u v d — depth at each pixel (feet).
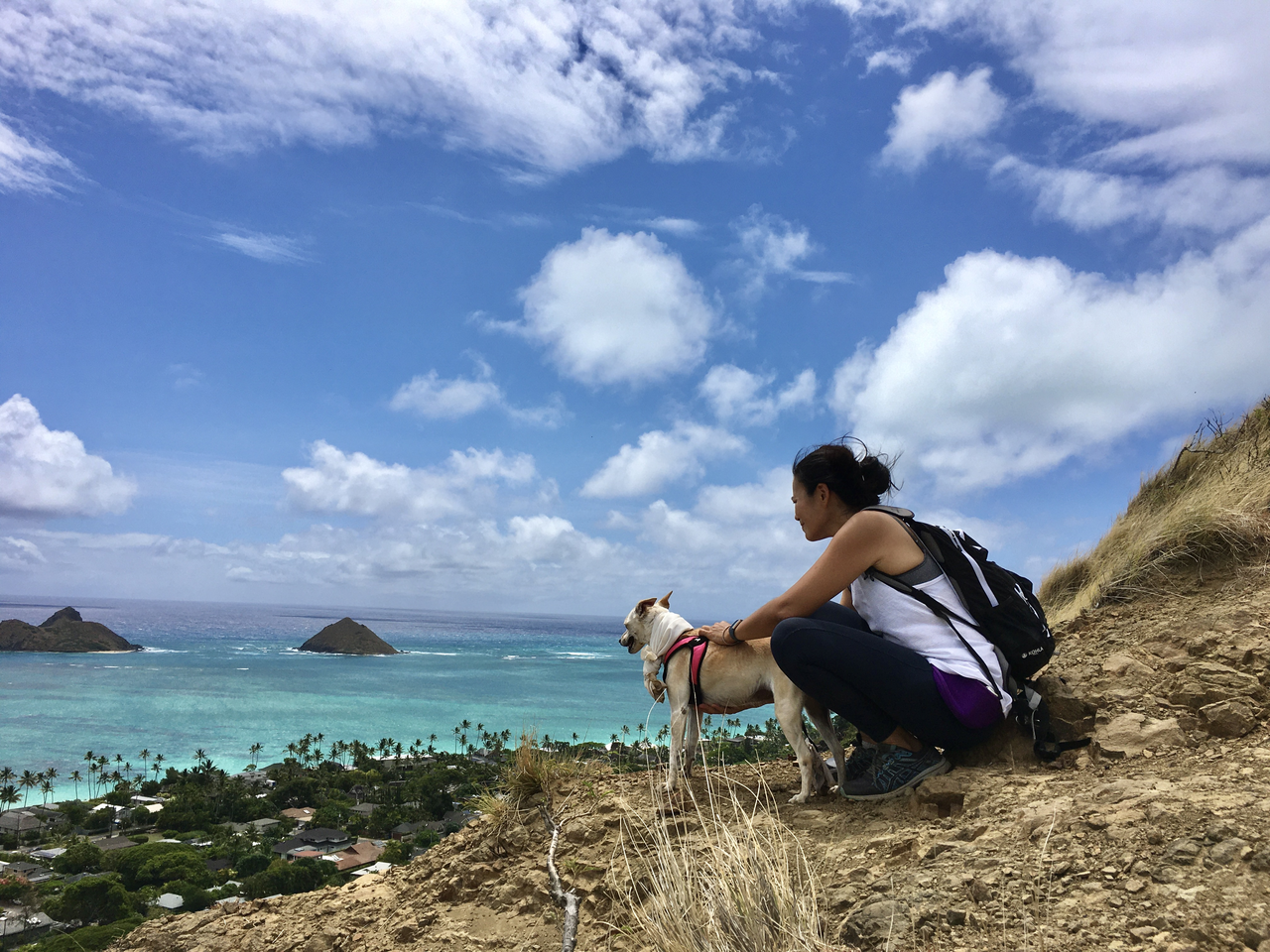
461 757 356.18
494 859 13.25
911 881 7.52
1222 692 10.43
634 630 13.80
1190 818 6.98
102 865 203.31
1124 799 7.91
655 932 7.71
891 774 10.46
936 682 9.70
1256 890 5.75
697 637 12.55
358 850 213.66
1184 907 5.84
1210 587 15.84
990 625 9.95
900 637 10.21
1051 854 7.22
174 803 282.15
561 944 10.12
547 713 433.07
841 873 8.45
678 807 11.96
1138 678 11.95
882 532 10.05
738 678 12.07
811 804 10.99
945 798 9.71
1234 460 20.99
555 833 11.46
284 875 175.42
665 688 12.98
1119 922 5.93
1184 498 21.42
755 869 7.55
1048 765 10.16
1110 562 20.74
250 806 279.08
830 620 11.22
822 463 11.00
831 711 11.12
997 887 6.91
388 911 13.50
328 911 14.32
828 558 10.22
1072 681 12.35
